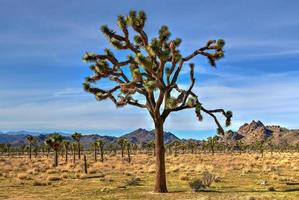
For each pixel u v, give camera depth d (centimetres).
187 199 2058
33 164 6288
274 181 3122
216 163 6319
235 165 5538
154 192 2361
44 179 3609
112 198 2180
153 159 8094
